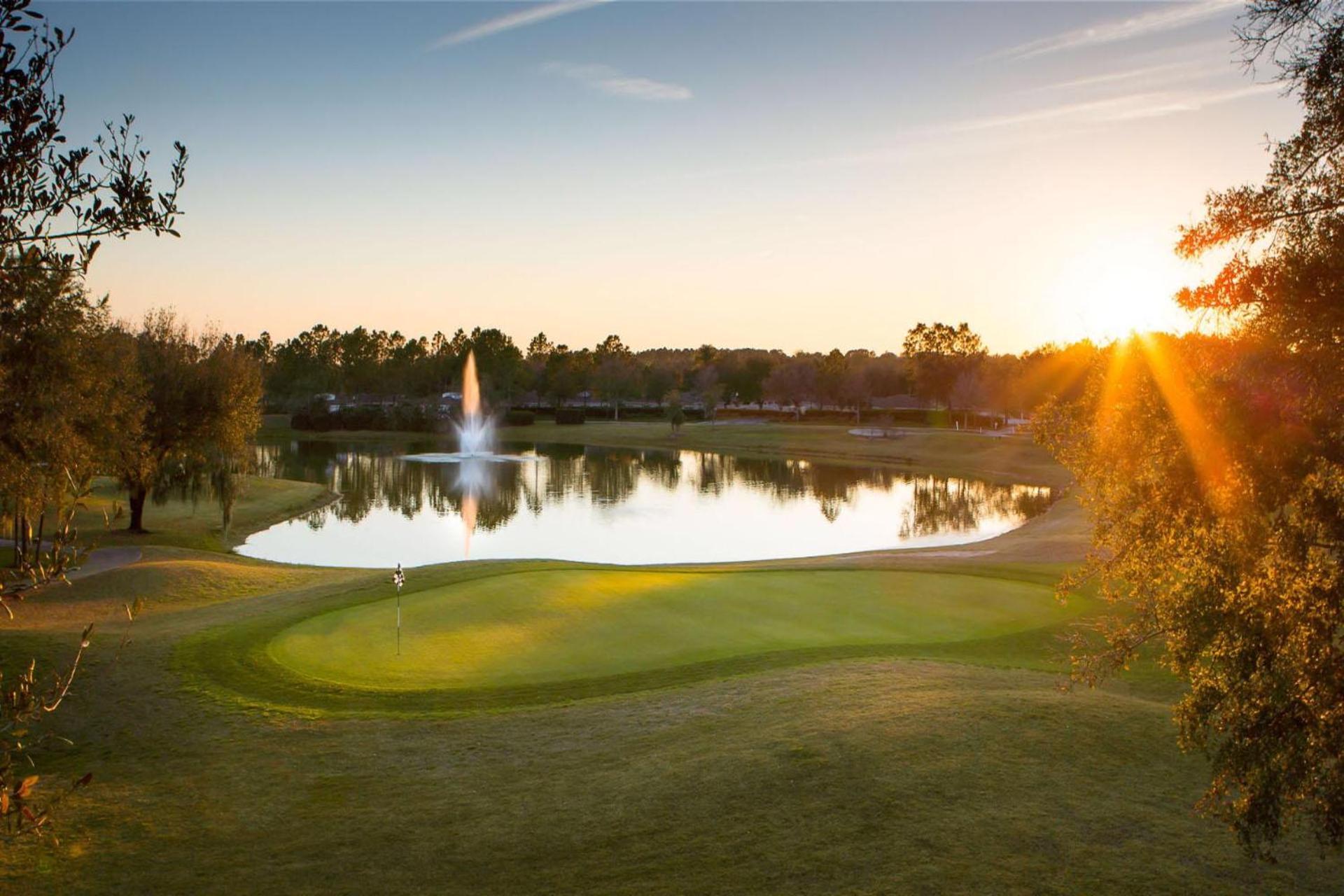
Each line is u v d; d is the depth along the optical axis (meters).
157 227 6.17
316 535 46.59
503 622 19.86
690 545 44.94
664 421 149.62
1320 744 8.26
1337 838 8.49
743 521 53.44
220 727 14.14
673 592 23.12
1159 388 9.87
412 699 15.30
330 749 13.24
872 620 20.84
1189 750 9.83
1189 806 10.48
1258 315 9.19
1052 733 12.37
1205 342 9.75
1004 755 11.66
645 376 175.88
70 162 5.84
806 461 93.44
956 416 144.38
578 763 12.45
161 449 41.66
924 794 10.59
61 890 9.49
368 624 19.61
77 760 13.02
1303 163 9.18
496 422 133.88
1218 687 9.42
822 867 9.15
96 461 29.91
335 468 81.81
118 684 15.91
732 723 13.50
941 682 15.08
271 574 29.64
